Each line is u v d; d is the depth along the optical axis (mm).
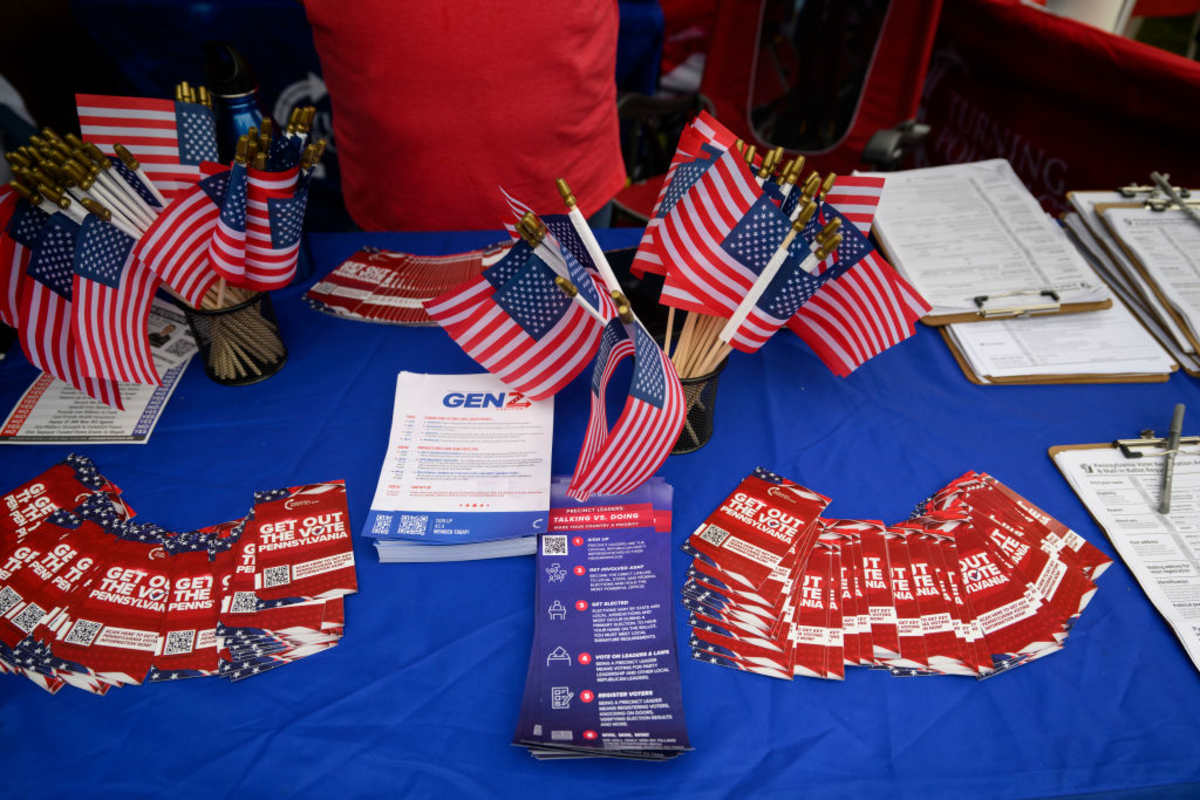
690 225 863
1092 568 892
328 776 717
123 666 788
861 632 823
